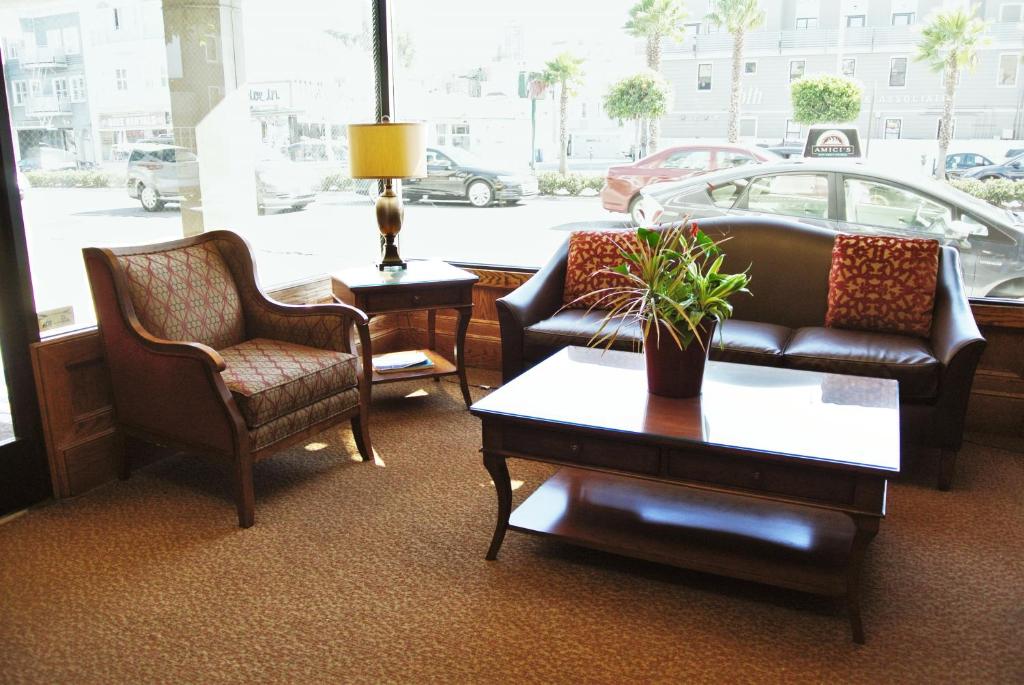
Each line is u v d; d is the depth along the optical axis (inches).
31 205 115.2
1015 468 132.3
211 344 131.5
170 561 104.0
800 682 79.7
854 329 143.7
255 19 153.1
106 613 92.4
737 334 140.8
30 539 109.6
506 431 98.8
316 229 175.6
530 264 186.9
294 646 86.0
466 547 107.3
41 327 118.5
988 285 149.0
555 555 105.2
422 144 159.2
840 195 157.8
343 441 146.2
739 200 166.2
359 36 181.9
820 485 84.8
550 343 146.9
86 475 124.6
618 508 107.0
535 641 86.7
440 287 157.8
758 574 90.6
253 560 104.2
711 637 87.3
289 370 121.2
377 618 91.1
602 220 178.7
